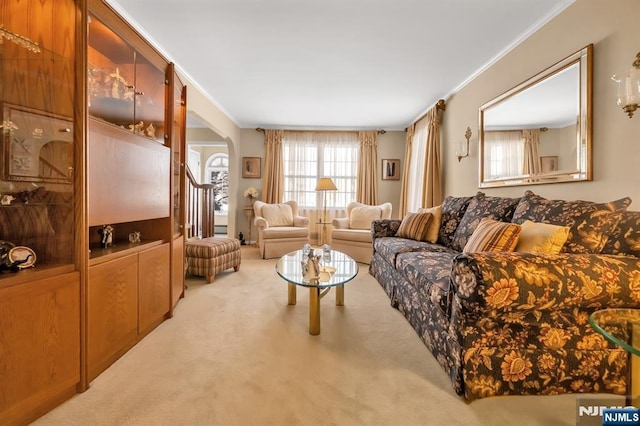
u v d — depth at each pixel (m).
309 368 1.62
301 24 2.42
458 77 3.44
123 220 1.80
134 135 1.90
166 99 2.37
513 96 2.69
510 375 1.39
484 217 2.50
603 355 1.40
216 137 6.11
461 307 1.38
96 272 1.55
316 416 1.27
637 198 1.70
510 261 1.31
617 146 1.80
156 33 2.57
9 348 1.18
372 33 2.54
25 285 1.23
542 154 2.36
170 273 2.32
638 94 1.55
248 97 4.20
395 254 2.62
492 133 3.00
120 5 2.20
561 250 1.61
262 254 4.55
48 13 1.43
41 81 1.45
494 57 2.94
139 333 1.92
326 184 5.19
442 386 1.48
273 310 2.46
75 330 1.42
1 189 1.44
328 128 5.88
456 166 3.79
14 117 1.45
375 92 3.93
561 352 1.40
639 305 1.31
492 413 1.30
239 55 2.95
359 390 1.44
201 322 2.22
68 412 1.29
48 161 1.45
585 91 1.97
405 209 5.38
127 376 1.54
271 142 5.77
